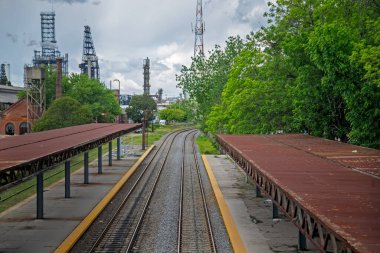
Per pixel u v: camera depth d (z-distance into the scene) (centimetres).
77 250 1352
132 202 2105
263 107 2766
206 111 5816
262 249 1329
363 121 1852
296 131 2781
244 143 1911
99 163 3050
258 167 1189
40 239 1455
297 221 859
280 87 2770
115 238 1480
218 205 2005
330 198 805
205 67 5853
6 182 1100
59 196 2227
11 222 1686
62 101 4200
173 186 2575
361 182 963
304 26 2542
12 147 1669
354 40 1862
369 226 616
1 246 1380
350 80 1816
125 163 3647
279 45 2741
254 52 2995
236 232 1505
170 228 1612
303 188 902
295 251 1308
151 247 1384
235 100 2869
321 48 1816
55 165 1524
